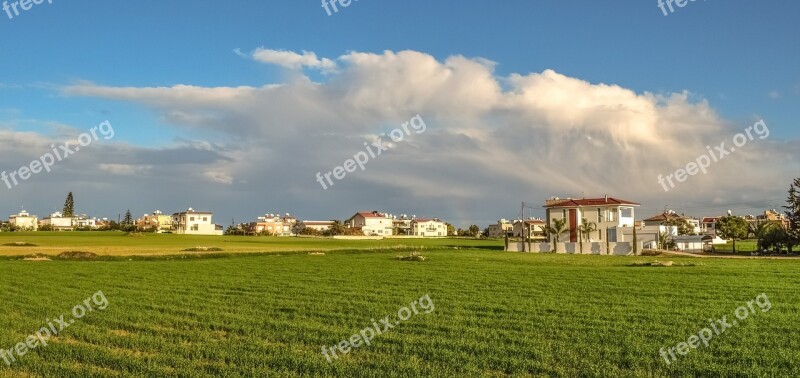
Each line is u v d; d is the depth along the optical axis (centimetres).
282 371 1855
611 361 1966
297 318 2819
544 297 3575
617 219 11838
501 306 3169
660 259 8000
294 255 8581
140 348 2162
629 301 3375
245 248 10656
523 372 1834
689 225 18438
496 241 17850
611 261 7431
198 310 3056
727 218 15362
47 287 4147
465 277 4934
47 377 1805
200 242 13550
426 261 7188
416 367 1883
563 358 1995
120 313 2945
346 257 8044
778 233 9875
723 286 4156
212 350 2106
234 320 2741
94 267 5997
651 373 1831
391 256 8300
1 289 4022
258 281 4603
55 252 8656
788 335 2369
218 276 5050
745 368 1866
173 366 1917
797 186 9938
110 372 1848
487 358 1984
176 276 5038
